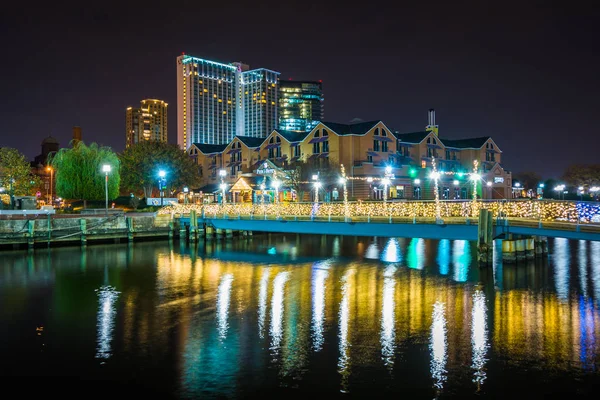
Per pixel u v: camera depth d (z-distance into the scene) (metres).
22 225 56.84
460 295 31.28
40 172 151.25
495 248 51.41
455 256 49.28
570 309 27.67
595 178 123.12
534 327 24.27
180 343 22.41
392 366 19.44
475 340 22.38
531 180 141.25
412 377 18.41
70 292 33.53
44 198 148.88
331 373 18.84
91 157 87.12
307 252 54.06
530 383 17.84
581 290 32.28
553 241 63.22
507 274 37.81
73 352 21.39
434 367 19.31
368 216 43.94
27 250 56.00
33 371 19.38
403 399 16.78
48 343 22.62
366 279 37.06
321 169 83.12
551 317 26.05
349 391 17.36
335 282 36.06
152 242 64.75
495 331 23.69
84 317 26.98
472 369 19.09
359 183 84.75
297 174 83.12
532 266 40.88
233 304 29.62
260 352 21.11
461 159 108.38
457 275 38.00
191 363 19.97
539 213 35.41
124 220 64.69
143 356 20.81
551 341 22.16
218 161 114.69
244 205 60.84
